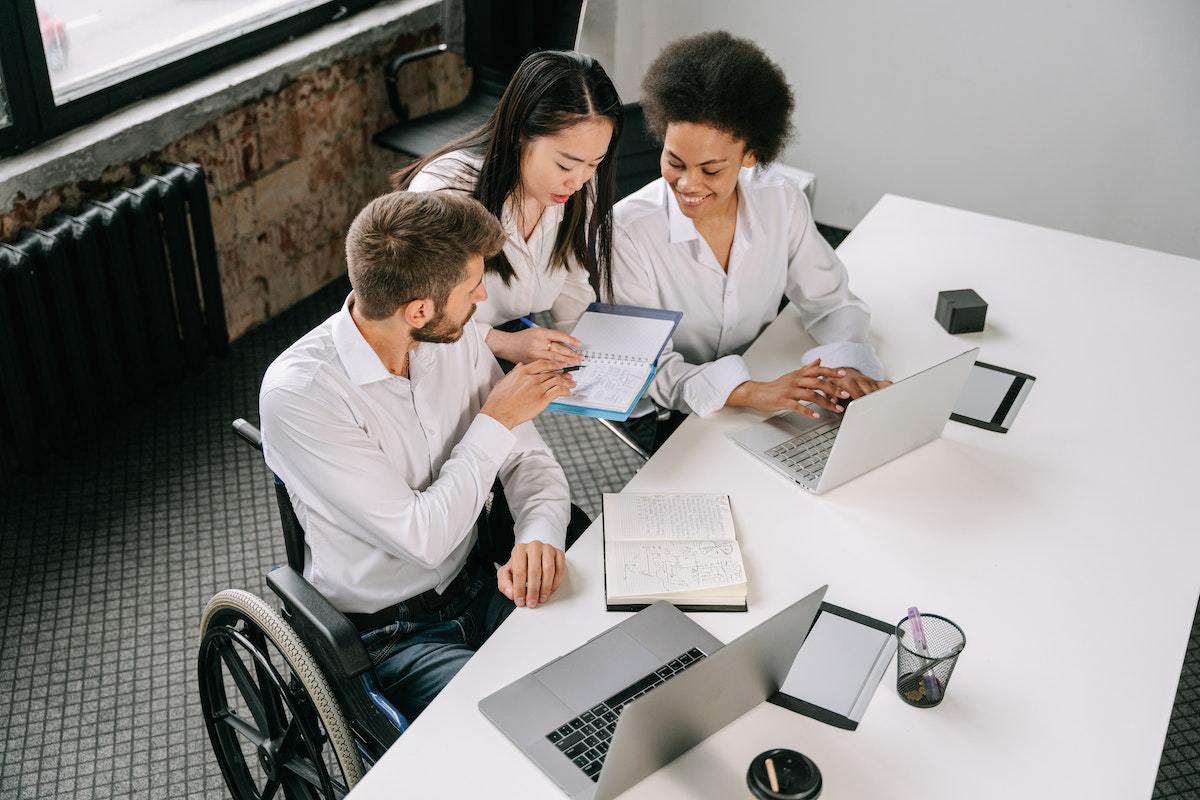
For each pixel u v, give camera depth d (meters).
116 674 2.35
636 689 1.45
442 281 1.53
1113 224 3.70
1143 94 3.43
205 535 2.71
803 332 2.25
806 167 4.07
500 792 1.32
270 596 2.55
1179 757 2.26
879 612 1.59
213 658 1.78
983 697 1.47
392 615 1.76
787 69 3.88
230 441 3.00
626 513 1.74
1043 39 3.47
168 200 2.81
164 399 3.13
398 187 2.08
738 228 2.14
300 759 1.73
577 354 1.93
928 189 3.92
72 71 2.76
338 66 3.36
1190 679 2.44
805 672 1.49
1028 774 1.37
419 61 3.69
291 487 1.68
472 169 1.98
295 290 3.55
